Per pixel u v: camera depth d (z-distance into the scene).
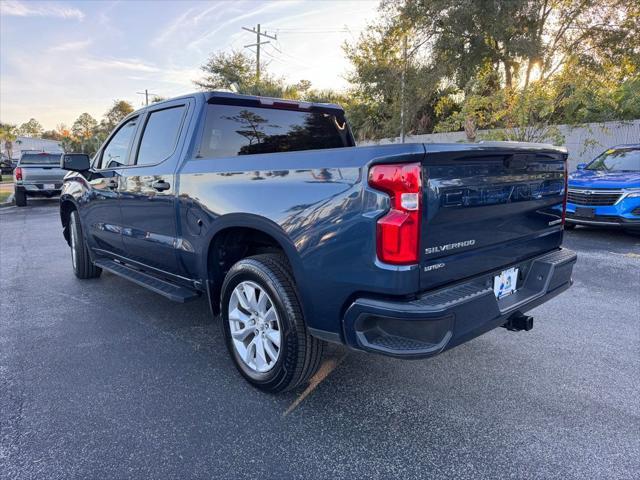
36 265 6.38
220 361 3.36
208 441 2.41
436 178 2.13
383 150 2.12
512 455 2.30
